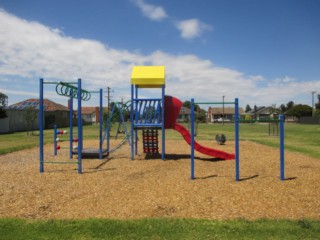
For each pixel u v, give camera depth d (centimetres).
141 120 1301
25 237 432
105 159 1277
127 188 745
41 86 991
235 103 841
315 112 9031
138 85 1377
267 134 3219
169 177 882
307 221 483
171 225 471
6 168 1045
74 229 458
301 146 1859
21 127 4122
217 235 434
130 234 440
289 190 718
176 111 1294
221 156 1256
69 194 690
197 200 634
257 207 584
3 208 586
